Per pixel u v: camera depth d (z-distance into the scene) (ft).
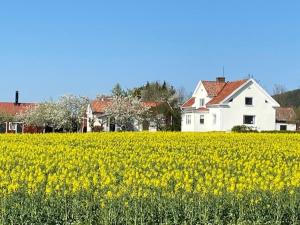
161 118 266.57
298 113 278.87
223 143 121.60
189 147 110.83
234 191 54.08
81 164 77.77
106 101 290.76
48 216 49.37
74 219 49.75
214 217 49.19
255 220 50.26
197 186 55.21
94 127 263.70
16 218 48.49
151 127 268.82
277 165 76.89
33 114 288.71
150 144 115.65
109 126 273.13
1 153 93.09
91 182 59.67
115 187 55.42
